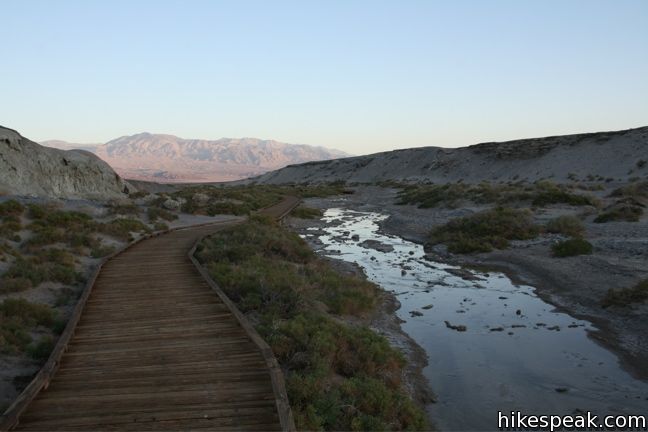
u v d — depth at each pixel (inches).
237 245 773.3
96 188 1638.8
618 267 705.0
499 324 533.3
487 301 629.6
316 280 615.8
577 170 2706.7
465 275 785.6
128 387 267.4
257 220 1171.3
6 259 578.2
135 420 230.7
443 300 636.7
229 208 1579.7
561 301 619.2
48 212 903.1
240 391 262.5
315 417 263.6
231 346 334.6
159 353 320.8
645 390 364.8
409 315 569.0
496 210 1203.9
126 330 370.9
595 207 1352.1
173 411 239.6
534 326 522.3
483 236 1049.5
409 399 326.6
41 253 625.3
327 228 1521.9
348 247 1115.3
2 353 330.3
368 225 1616.6
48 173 1433.3
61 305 458.3
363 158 5137.8
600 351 445.7
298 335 373.1
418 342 475.8
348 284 634.8
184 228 1141.7
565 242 858.8
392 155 4763.8
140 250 775.7
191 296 474.6
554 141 3270.2
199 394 258.7
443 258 954.1
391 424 293.9
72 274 545.6
